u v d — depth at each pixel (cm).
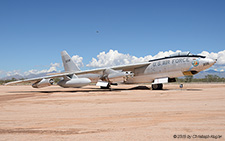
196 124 491
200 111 674
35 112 756
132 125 500
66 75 2167
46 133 444
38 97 1456
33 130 477
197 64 1755
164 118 575
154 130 444
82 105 930
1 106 961
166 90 1891
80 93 1781
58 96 1508
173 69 1900
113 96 1380
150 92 1661
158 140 371
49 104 1001
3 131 473
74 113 712
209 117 573
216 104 834
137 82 2209
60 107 879
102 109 789
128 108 795
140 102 984
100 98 1259
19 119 625
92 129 470
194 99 1045
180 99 1062
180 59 1866
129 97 1270
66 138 400
